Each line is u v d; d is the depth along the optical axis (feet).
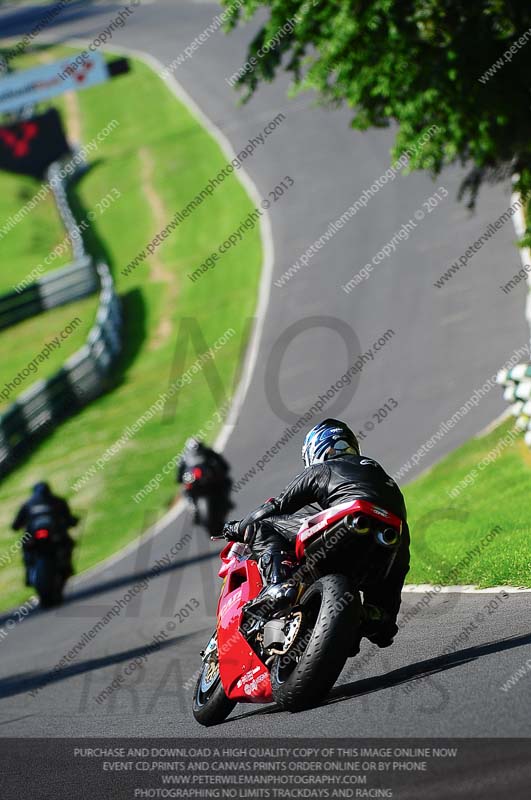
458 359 300.20
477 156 172.96
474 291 351.05
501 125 168.45
